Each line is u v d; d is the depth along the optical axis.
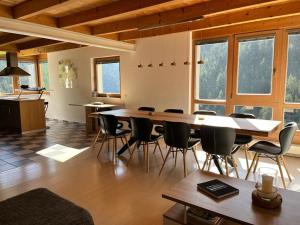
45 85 9.84
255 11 4.11
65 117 8.96
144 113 4.66
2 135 6.41
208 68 5.57
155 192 3.09
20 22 4.00
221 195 1.98
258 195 1.87
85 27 5.10
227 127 3.00
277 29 4.59
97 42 5.47
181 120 3.77
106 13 3.83
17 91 9.38
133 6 3.55
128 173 3.74
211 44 5.46
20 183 3.35
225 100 5.39
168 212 2.27
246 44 5.00
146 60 6.41
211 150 3.20
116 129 4.39
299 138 4.53
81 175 3.65
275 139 4.75
